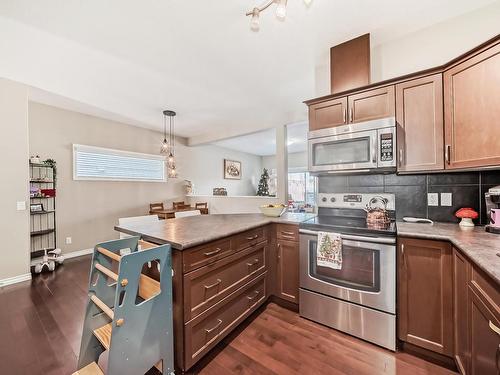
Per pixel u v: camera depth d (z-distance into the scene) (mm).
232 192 7723
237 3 1643
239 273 1826
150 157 5152
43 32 1934
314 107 2246
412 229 1646
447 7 1720
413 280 1545
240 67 2562
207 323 1531
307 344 1691
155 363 1274
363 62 2025
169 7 1675
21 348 1645
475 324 1107
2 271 2734
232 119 4523
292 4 1664
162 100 3506
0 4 1613
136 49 2199
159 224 2020
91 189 4160
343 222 1972
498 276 812
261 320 1998
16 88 2850
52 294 2502
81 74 2670
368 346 1665
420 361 1519
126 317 1139
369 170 1899
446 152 1646
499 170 1718
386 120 1802
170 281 1354
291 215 2582
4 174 2766
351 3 1660
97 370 1293
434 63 1915
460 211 1737
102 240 4281
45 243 3631
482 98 1428
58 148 3779
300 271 2025
